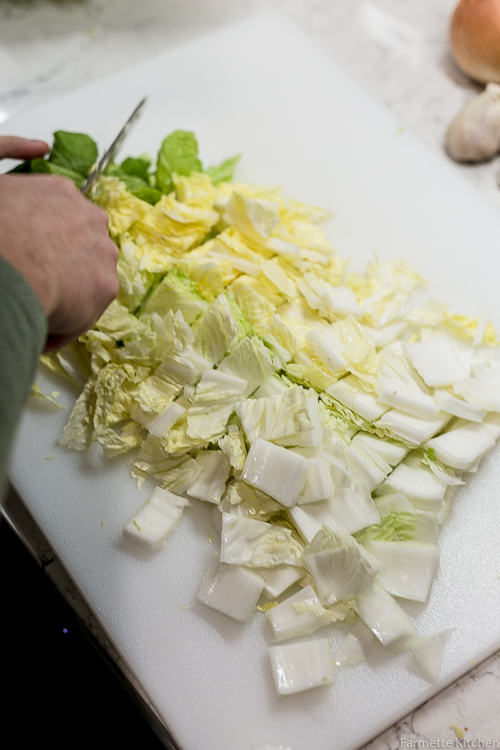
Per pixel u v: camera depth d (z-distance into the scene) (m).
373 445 0.41
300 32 0.59
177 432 0.41
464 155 0.55
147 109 0.56
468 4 0.55
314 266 0.47
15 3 0.66
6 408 0.22
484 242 0.49
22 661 0.36
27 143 0.44
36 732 0.35
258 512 0.39
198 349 0.43
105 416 0.42
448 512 0.41
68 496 0.41
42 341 0.25
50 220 0.30
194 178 0.48
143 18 0.66
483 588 0.39
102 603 0.39
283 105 0.56
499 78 0.57
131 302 0.45
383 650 0.37
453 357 0.43
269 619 0.37
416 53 0.63
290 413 0.39
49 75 0.62
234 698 0.36
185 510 0.41
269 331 0.43
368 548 0.39
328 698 0.36
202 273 0.44
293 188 0.52
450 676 0.36
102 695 0.36
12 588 0.38
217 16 0.66
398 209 0.51
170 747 0.35
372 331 0.45
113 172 0.49
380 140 0.54
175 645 0.38
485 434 0.41
